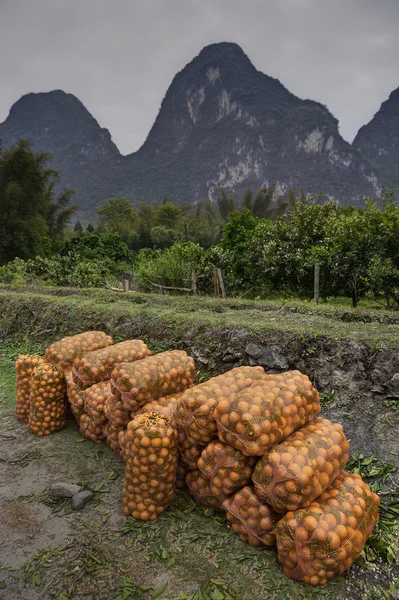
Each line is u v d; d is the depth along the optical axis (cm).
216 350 609
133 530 303
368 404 460
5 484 361
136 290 1431
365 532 263
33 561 276
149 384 360
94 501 337
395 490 341
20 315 909
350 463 379
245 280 1345
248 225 1973
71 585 258
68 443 432
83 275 1528
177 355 405
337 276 948
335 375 504
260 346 568
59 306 864
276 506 266
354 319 705
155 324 707
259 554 276
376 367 485
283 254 1117
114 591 254
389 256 874
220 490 296
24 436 450
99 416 409
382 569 267
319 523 247
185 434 326
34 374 449
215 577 261
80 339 498
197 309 818
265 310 796
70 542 292
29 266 1658
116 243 2922
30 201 2844
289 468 259
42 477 370
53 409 450
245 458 286
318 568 247
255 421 274
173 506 327
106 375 439
